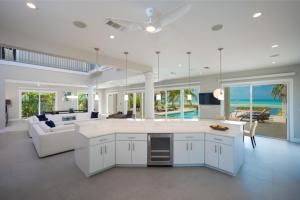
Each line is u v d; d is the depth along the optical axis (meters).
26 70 7.45
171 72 6.54
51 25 2.54
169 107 8.77
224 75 6.64
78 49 3.64
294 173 2.88
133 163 3.16
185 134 3.17
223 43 3.26
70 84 9.07
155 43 3.27
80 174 2.83
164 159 3.17
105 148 2.97
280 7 2.00
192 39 3.04
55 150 3.86
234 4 1.94
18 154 3.84
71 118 8.12
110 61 4.32
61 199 2.13
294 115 5.04
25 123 8.25
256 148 4.38
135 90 10.21
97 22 2.43
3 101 6.73
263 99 6.82
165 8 2.05
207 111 7.15
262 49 3.60
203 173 2.87
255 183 2.53
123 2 1.93
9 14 2.20
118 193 2.27
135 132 3.17
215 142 3.01
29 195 2.21
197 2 1.89
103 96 12.69
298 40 3.07
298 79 4.94
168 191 2.32
